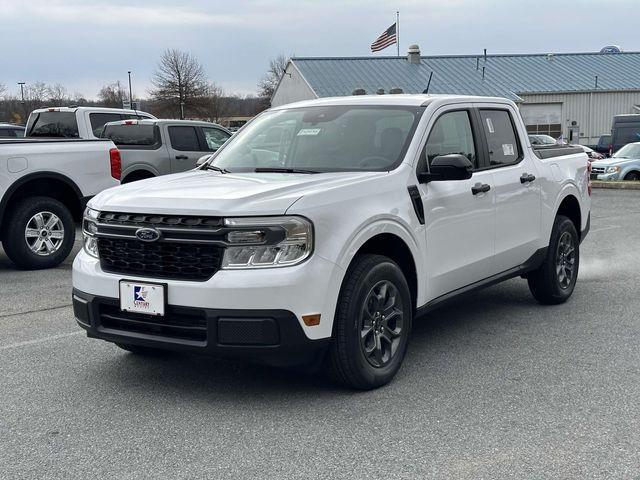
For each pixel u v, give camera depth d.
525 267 6.48
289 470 3.62
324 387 4.79
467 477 3.53
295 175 5.05
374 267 4.60
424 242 5.09
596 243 11.11
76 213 9.69
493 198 5.86
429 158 5.30
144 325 4.44
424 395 4.62
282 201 4.28
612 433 4.03
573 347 5.67
